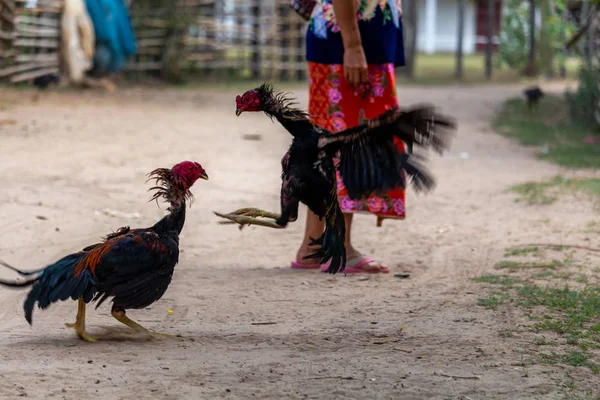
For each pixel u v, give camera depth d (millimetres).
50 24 67500
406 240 28078
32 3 66688
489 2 93750
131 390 14531
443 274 23812
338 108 23359
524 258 25219
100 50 67875
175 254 17094
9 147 40719
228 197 33625
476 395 14594
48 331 18312
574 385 15117
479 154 46031
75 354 16578
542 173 40094
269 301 21094
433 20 148375
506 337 17969
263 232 29156
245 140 47562
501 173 40219
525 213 31641
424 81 89438
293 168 16172
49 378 14992
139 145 43625
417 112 13797
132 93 68062
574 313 19609
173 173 17281
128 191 33250
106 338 17781
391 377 15477
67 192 32219
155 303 20703
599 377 15594
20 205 29703
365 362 16375
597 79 55594
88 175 35594
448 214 31875
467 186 37094
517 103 68125
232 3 83625
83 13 65812
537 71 95438
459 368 16016
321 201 16406
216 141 46562
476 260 25328
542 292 21297
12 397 13992
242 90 74688
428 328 18719
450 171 40719
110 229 27734
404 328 18766
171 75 78250
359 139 14914
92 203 30969
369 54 22922
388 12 22859
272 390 14711
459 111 63531
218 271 24016
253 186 35750
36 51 67562
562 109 64625
